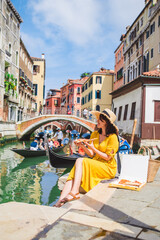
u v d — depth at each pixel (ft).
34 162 42.29
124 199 9.11
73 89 179.52
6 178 30.04
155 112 53.36
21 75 99.66
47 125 166.71
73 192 9.80
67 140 62.34
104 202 8.71
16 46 90.38
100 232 6.19
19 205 7.86
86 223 6.72
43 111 96.99
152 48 67.51
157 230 6.39
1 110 72.84
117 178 11.56
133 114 60.13
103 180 10.92
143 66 74.18
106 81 123.13
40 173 33.45
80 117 95.76
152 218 7.27
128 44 92.94
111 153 10.87
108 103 122.72
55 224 6.57
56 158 32.83
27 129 91.20
